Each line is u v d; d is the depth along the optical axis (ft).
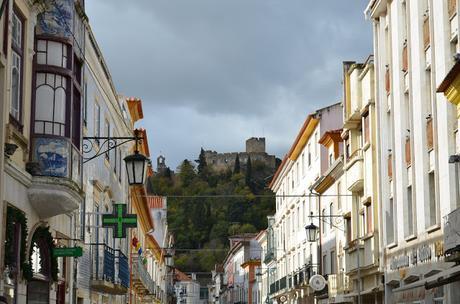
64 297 68.49
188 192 487.61
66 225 68.85
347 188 120.06
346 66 119.65
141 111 141.69
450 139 73.61
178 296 387.96
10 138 49.80
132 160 58.65
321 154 151.12
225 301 379.14
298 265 176.86
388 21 98.99
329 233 141.69
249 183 500.33
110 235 104.06
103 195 95.61
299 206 176.55
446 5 75.25
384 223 99.55
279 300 202.08
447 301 73.20
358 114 112.57
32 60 56.80
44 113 56.95
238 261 326.24
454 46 74.23
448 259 68.74
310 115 153.07
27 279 53.47
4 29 49.11
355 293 114.52
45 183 54.85
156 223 250.57
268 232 234.58
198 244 429.79
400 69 93.09
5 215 48.37
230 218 424.87
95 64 85.35
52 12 58.29
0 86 48.42
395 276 93.86
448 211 73.61
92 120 84.99
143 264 157.69
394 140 95.66
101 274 87.45
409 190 90.27
